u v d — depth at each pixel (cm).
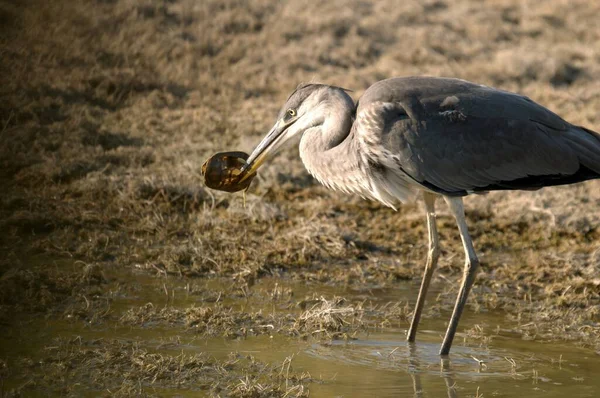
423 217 1471
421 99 954
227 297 1105
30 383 779
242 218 1406
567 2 2852
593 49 2491
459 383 845
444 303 1139
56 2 2284
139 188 1454
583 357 941
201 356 878
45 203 1388
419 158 937
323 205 1488
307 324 1001
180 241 1311
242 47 2270
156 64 2098
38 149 1593
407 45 2412
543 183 955
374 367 884
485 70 2239
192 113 1873
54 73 1939
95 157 1580
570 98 2083
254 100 2005
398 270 1262
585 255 1355
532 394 820
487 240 1406
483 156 938
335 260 1294
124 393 766
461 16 2680
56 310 999
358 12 2606
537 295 1191
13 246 1222
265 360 885
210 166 1040
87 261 1196
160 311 1011
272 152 1053
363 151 962
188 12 2409
